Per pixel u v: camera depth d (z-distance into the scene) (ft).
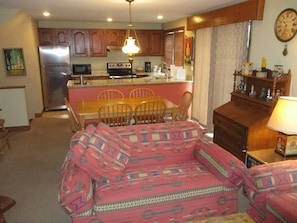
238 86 12.16
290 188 6.55
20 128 16.25
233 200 7.28
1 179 10.18
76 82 17.01
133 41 13.35
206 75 15.94
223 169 7.08
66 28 21.42
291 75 9.66
